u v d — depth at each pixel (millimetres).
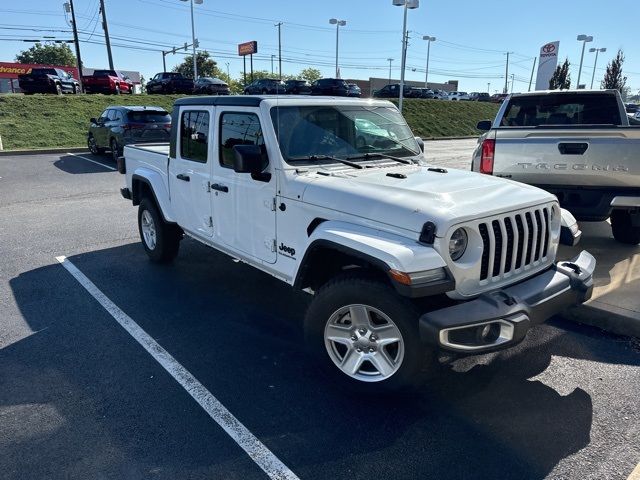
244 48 55969
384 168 4055
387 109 4629
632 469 2650
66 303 4824
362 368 3344
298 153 3811
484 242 3076
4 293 5070
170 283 5352
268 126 3766
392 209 3033
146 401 3248
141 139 14359
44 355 3840
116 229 7676
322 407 3189
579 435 2922
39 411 3139
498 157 5840
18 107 21812
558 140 5461
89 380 3492
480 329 2863
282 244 3791
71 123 21219
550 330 4254
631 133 5141
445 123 33688
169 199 5355
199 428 2980
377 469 2656
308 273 3537
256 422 3039
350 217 3221
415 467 2668
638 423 3029
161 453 2771
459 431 2959
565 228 3822
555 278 3389
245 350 3916
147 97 28125
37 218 8383
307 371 3611
